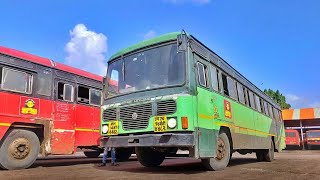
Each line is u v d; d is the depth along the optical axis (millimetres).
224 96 9383
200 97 7664
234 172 8234
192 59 7676
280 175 7777
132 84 8156
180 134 6977
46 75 11195
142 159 9805
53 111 11211
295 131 39844
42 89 10961
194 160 14688
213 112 8281
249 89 12703
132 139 7539
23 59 10461
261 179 6887
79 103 12430
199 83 7785
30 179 7098
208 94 8180
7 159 9734
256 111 13055
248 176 7402
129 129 7684
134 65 8398
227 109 9453
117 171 8695
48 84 11211
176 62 7641
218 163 8641
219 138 8766
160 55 8008
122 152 14555
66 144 11562
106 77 8945
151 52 8203
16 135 10078
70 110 11945
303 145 39406
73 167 10594
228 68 10430
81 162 13812
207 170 8625
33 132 10641
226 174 7684
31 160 10359
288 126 45000
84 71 13016
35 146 10555
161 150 8898
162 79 7676
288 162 13555
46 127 10906
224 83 9719
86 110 12719
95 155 17031
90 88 13133
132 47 8695
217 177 7027
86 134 12523
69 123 11805
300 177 7375
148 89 7734
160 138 7102
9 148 9844
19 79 10258
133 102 7770
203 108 7723
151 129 7301
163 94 7418
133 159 16031
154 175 7391
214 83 8812
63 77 11883
